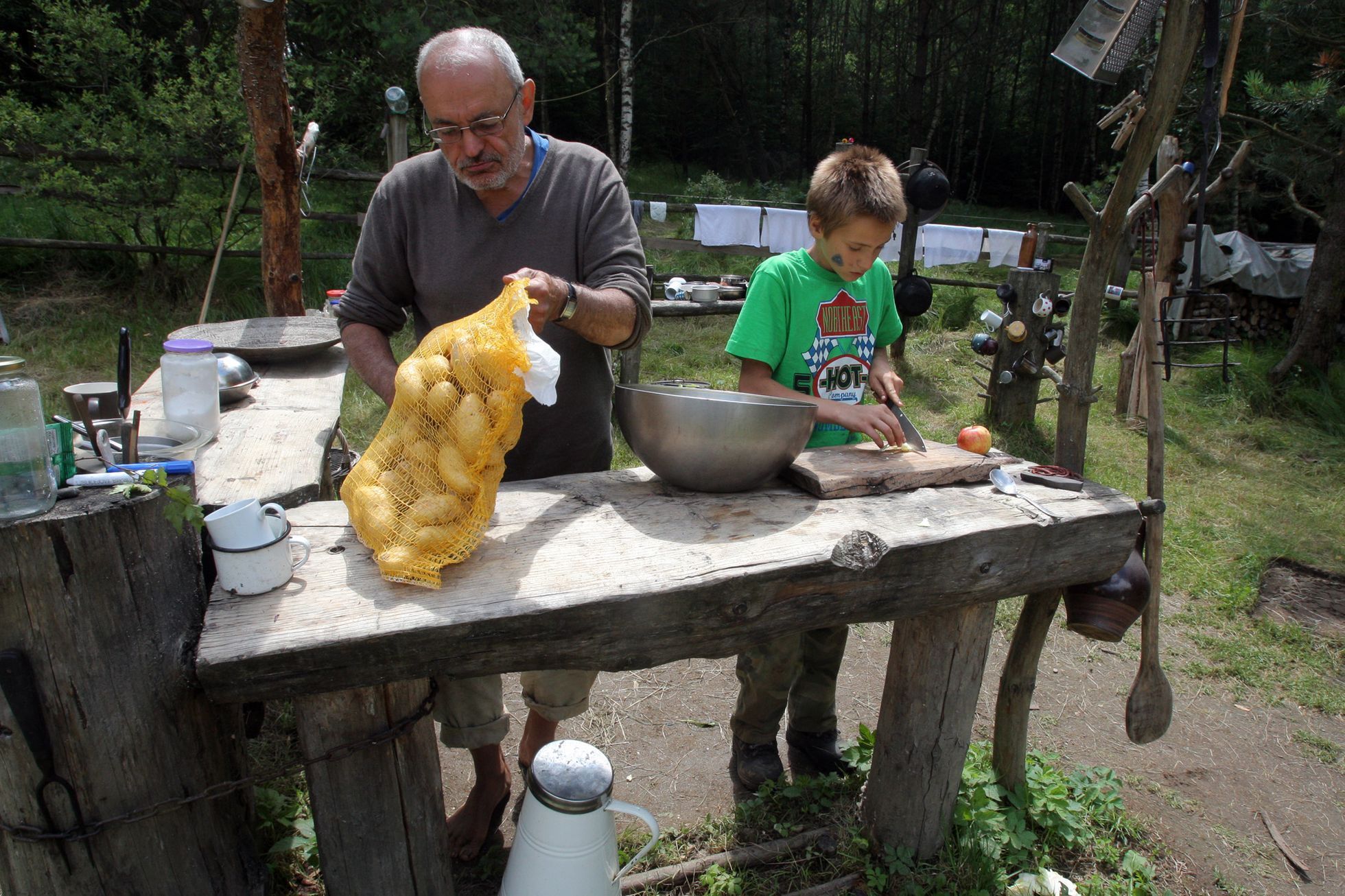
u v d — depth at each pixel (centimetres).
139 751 128
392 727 140
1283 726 284
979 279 1042
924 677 184
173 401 207
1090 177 2314
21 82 797
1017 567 171
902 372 678
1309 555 407
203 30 980
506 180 170
